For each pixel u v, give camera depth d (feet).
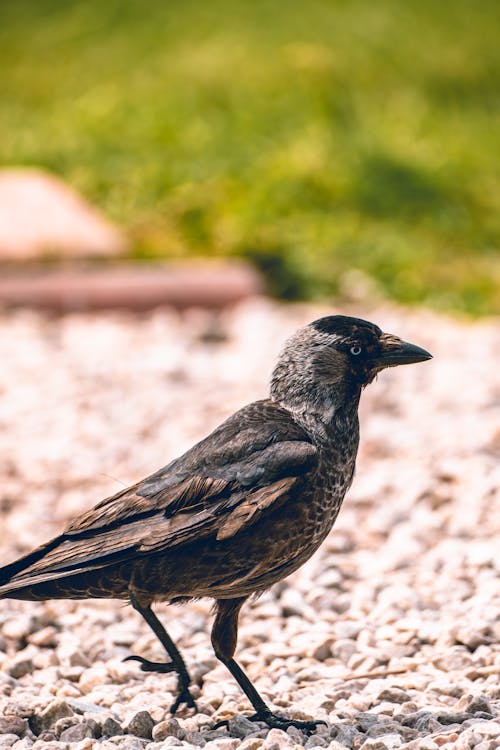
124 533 20.04
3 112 80.48
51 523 32.42
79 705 21.21
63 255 58.29
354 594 28.14
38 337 50.47
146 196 66.59
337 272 62.23
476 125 82.69
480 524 31.78
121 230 63.82
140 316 56.39
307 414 21.06
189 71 83.05
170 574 20.07
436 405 41.83
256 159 70.79
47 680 23.43
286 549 20.35
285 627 26.89
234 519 19.81
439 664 23.72
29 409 40.75
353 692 22.57
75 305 55.57
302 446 20.45
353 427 21.36
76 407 41.01
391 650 24.71
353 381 21.40
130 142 72.28
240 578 20.24
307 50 86.07
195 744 19.71
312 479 20.42
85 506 33.24
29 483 34.63
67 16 97.81
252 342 51.06
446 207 69.97
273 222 65.46
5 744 19.61
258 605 27.78
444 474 34.30
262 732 20.01
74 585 20.34
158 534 19.83
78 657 24.52
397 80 85.87
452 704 21.59
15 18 99.04
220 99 78.79
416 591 28.12
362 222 67.21
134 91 81.10
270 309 57.21
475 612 25.95
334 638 25.00
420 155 75.10
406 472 34.94
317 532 20.65
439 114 82.89
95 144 71.97
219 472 20.20
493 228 69.26
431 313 58.85
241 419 21.06
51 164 69.62
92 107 78.54
